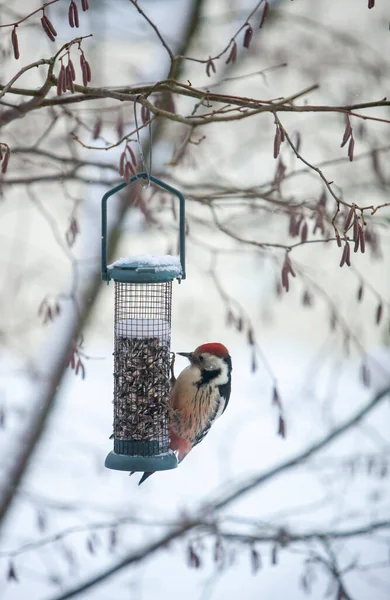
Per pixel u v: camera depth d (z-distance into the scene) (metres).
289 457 15.26
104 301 16.48
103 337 16.42
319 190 13.41
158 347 9.20
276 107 6.72
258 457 17.61
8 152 7.37
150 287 9.45
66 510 13.91
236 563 14.42
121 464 8.77
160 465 8.76
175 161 8.72
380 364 14.45
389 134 13.30
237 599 14.98
